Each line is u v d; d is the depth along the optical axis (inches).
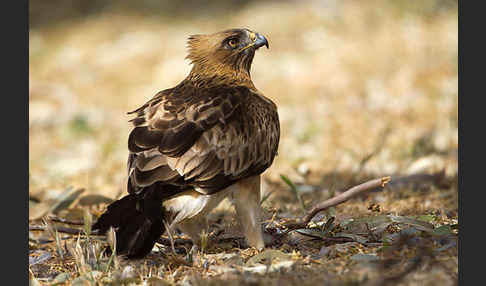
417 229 338.0
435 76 812.6
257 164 336.5
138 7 1210.6
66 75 940.6
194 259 329.1
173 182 309.9
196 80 373.1
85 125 767.1
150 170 308.2
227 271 307.4
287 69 887.7
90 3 1242.6
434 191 473.4
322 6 1119.6
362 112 735.1
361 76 845.2
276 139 351.6
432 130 642.2
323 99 788.6
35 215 443.2
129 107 831.1
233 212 432.1
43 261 356.5
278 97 809.5
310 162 596.4
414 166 542.0
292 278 287.9
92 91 884.0
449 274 277.4
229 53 374.6
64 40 1083.9
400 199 457.1
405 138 631.2
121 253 311.4
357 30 1000.2
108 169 621.6
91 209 452.4
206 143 316.8
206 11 1167.6
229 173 323.6
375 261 296.8
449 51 894.4
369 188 329.1
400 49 917.8
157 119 321.4
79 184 568.7
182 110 324.2
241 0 1205.7
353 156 588.7
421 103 741.9
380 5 1079.6
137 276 312.3
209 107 325.7
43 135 756.6
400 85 794.2
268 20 1074.7
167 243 362.6
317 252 335.0
